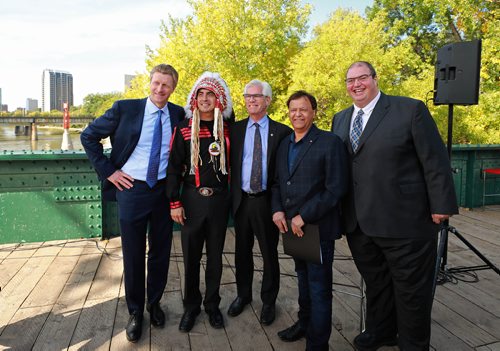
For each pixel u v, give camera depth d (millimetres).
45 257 3596
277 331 2381
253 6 12219
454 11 14062
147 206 2330
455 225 4828
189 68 11734
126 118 2295
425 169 1845
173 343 2250
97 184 4105
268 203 2404
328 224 2006
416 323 1944
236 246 2551
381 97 1977
